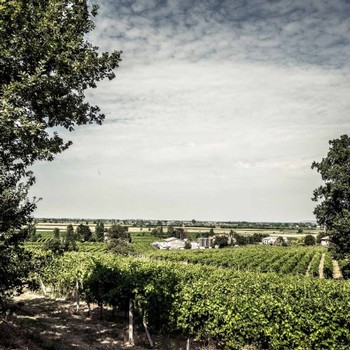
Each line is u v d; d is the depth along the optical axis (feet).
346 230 125.80
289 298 57.72
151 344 56.34
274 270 207.31
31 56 34.96
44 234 389.60
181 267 123.24
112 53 42.73
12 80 34.14
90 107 45.65
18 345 40.65
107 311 80.12
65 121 43.83
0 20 30.91
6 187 36.19
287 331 50.90
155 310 61.77
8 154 35.76
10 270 36.63
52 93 37.93
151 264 114.21
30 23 33.83
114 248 254.88
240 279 102.83
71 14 38.42
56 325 61.21
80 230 383.86
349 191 132.57
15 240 36.19
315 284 99.40
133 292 63.16
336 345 48.34
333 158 144.15
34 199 37.63
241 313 54.39
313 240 434.30
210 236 497.46
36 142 36.96
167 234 514.27
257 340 54.24
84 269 81.51
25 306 74.38
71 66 37.42
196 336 59.77
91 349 49.57
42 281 97.66
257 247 374.43
